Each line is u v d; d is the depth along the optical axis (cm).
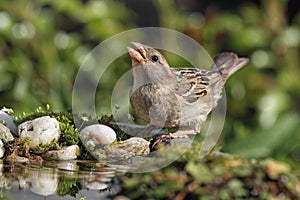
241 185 680
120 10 1337
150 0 1552
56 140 773
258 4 1591
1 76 1205
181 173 691
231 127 1275
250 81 1327
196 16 1384
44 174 688
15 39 1233
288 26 1440
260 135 1123
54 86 1223
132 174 692
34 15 1253
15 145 759
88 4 1308
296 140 1105
